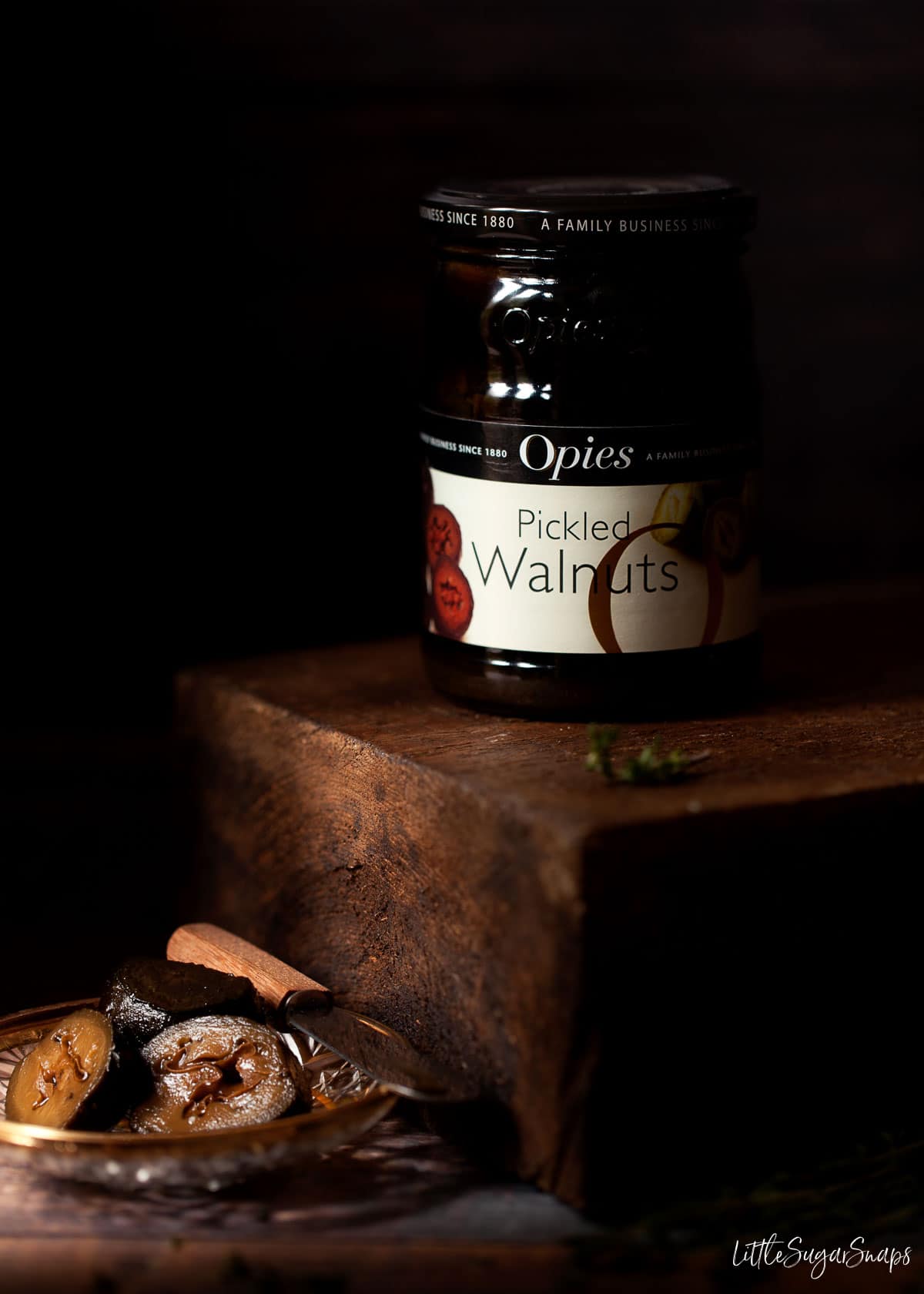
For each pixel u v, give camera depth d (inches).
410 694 29.1
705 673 27.4
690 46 37.2
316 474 36.6
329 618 37.0
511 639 27.2
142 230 35.3
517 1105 25.7
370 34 35.7
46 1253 24.8
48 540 35.7
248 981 26.9
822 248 38.6
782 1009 25.7
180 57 35.0
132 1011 26.5
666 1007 25.2
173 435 35.9
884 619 32.4
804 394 38.9
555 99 36.7
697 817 25.1
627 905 24.9
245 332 35.9
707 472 27.1
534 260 26.7
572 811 25.1
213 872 30.5
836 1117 26.2
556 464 26.8
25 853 35.9
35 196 34.8
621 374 26.7
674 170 37.4
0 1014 30.5
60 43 34.6
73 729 36.1
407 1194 25.8
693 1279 24.6
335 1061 27.4
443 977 26.5
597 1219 25.3
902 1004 26.3
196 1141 24.8
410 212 36.3
